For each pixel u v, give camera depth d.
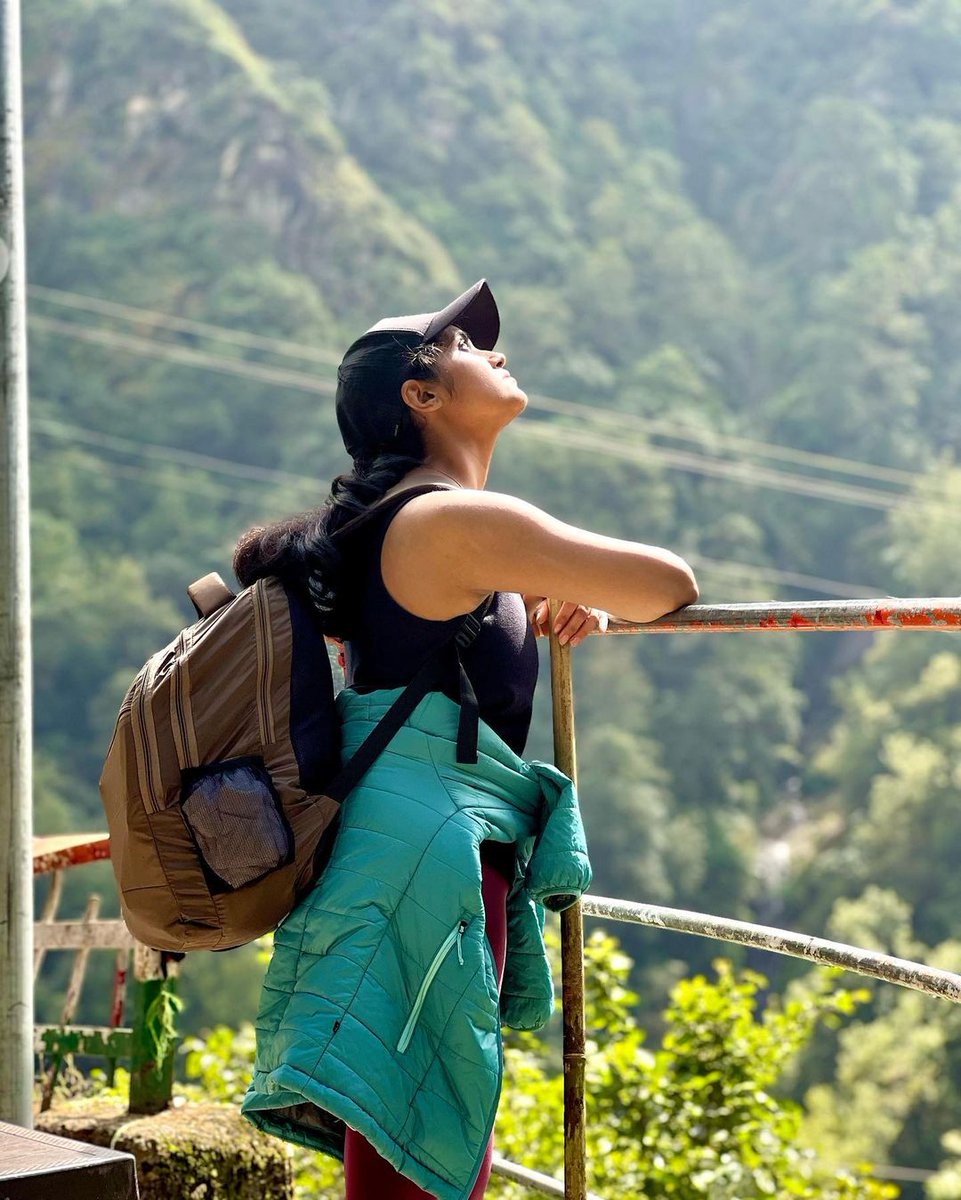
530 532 1.67
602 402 80.19
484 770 1.66
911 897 52.84
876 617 1.53
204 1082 5.07
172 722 1.61
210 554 71.50
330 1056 1.50
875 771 61.59
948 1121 36.19
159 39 94.75
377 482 1.80
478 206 94.06
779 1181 5.33
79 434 78.62
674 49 114.06
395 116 98.88
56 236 88.50
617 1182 5.06
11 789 2.31
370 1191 1.60
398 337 1.87
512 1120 5.29
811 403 83.06
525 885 1.75
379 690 1.70
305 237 87.25
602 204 95.56
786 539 76.94
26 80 96.12
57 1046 2.77
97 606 67.12
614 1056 5.22
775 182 100.06
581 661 68.25
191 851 1.60
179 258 85.94
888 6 108.19
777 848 62.88
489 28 108.62
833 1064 40.44
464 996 1.55
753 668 68.06
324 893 1.59
